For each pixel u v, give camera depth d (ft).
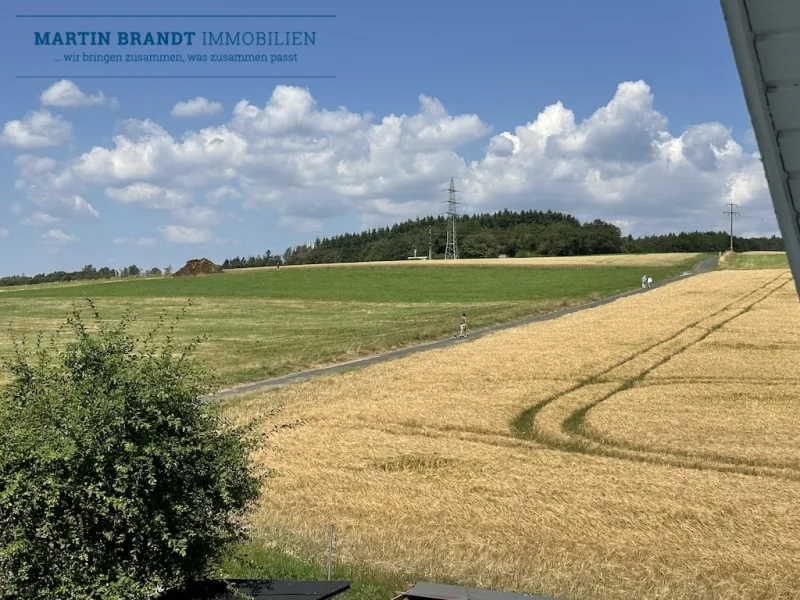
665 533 61.67
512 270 474.49
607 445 99.30
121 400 34.04
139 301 375.66
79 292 437.99
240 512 40.32
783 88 9.89
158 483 35.47
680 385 138.10
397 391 135.64
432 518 66.54
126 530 34.27
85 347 36.94
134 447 33.30
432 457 89.20
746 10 9.23
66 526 33.35
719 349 175.32
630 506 69.10
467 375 150.10
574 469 83.71
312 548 57.47
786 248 11.04
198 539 36.81
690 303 271.08
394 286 415.23
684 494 72.95
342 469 84.99
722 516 66.44
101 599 33.63
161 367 37.06
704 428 105.40
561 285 397.39
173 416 35.45
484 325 254.88
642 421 109.70
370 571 53.57
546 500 71.51
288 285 434.71
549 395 130.00
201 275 516.32
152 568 35.22
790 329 200.44
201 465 36.78
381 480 79.61
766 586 51.44
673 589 51.52
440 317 280.92
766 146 10.40
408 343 217.56
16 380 36.55
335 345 210.38
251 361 184.03
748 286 322.75
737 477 80.48
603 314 251.19
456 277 447.42
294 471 83.20
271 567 51.49
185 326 272.31
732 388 134.10
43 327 269.03
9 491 31.86
